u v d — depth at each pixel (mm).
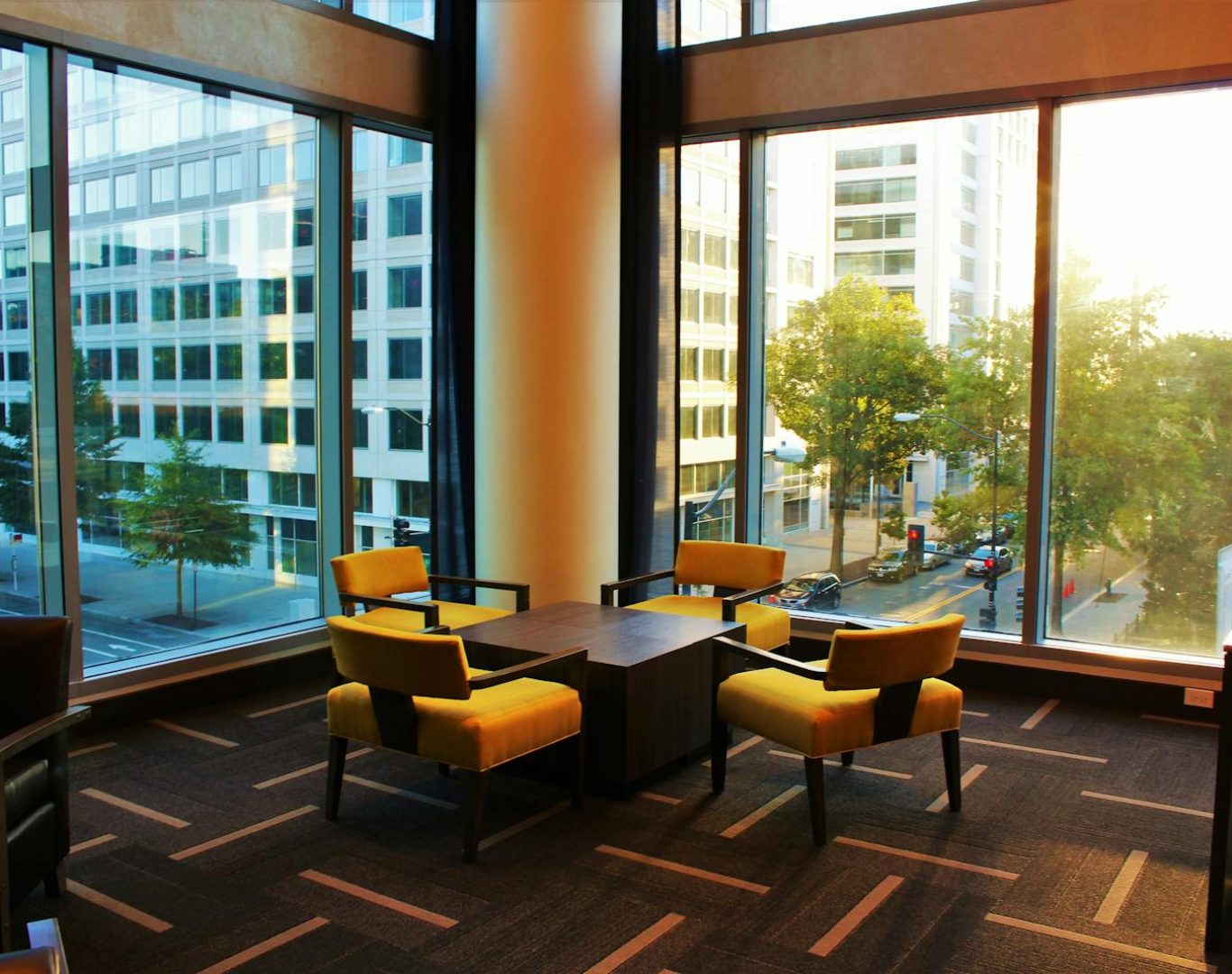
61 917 3002
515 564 5809
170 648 5109
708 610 5141
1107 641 5258
